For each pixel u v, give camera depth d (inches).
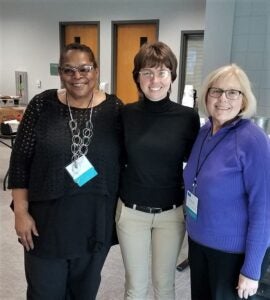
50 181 54.9
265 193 46.9
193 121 59.4
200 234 53.6
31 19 267.1
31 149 56.6
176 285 89.4
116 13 231.0
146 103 58.8
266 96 138.8
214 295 54.7
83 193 56.6
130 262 62.9
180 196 61.3
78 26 250.1
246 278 48.9
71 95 56.6
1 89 295.7
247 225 49.9
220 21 141.3
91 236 59.0
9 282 87.9
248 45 138.9
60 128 55.4
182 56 215.5
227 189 49.5
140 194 59.1
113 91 244.2
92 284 63.3
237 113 51.6
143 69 56.3
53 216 56.1
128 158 59.4
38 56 270.7
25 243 58.1
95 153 56.4
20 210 57.6
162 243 62.2
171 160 58.3
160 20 217.3
